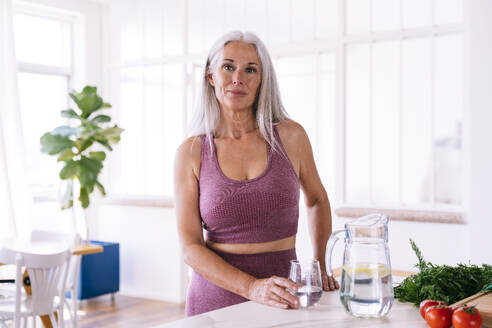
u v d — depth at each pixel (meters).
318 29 4.76
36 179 4.81
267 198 1.41
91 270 4.45
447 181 6.97
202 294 1.44
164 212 4.64
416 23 5.09
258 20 4.70
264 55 1.45
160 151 4.88
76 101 4.31
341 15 3.88
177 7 4.78
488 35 3.28
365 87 5.82
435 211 3.51
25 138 4.75
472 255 3.35
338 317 1.08
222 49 1.43
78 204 4.90
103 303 4.53
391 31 3.73
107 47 5.11
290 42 4.11
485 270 1.23
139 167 4.98
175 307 4.39
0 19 4.30
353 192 5.50
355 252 1.05
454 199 7.02
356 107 5.86
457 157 7.04
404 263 3.61
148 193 4.94
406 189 6.83
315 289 1.14
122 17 5.05
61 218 4.93
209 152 1.47
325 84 4.91
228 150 1.47
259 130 1.49
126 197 4.91
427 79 6.29
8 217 4.21
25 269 3.07
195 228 1.47
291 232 1.49
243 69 1.41
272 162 1.45
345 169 3.89
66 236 3.45
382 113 5.78
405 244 3.61
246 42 1.43
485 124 3.30
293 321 1.05
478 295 1.12
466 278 1.21
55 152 4.22
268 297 1.18
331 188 4.71
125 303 4.52
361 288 1.04
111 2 5.07
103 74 5.12
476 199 3.33
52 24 4.92
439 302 1.01
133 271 4.82
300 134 1.53
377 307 1.04
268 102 1.48
